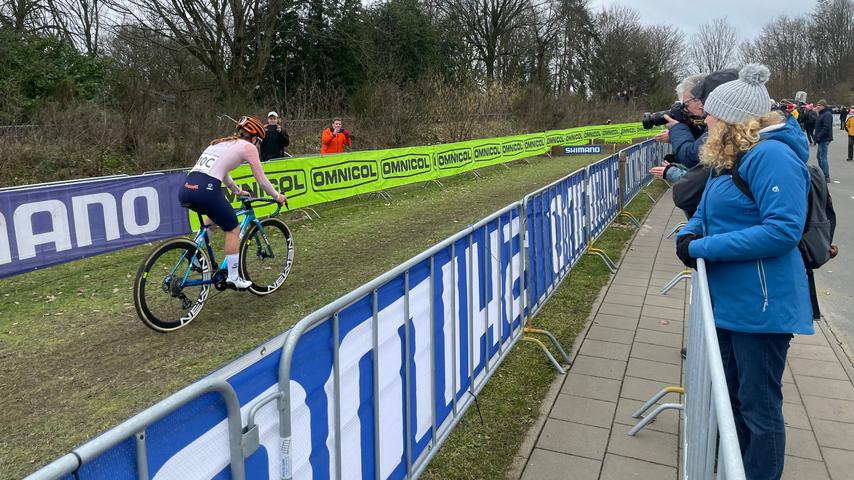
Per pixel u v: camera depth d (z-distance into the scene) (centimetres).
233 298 535
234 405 149
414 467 257
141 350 420
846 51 6625
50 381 372
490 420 330
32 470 280
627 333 454
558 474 281
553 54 5053
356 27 2762
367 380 215
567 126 2745
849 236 777
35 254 579
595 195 688
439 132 2077
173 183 732
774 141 220
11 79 1403
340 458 198
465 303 307
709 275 240
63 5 2305
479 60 4494
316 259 671
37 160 1151
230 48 2291
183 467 136
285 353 167
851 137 1698
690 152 370
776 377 235
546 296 466
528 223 410
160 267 446
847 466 282
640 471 282
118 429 118
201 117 1422
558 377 382
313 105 2122
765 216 215
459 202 1073
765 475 237
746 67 229
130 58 2506
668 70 5662
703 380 188
